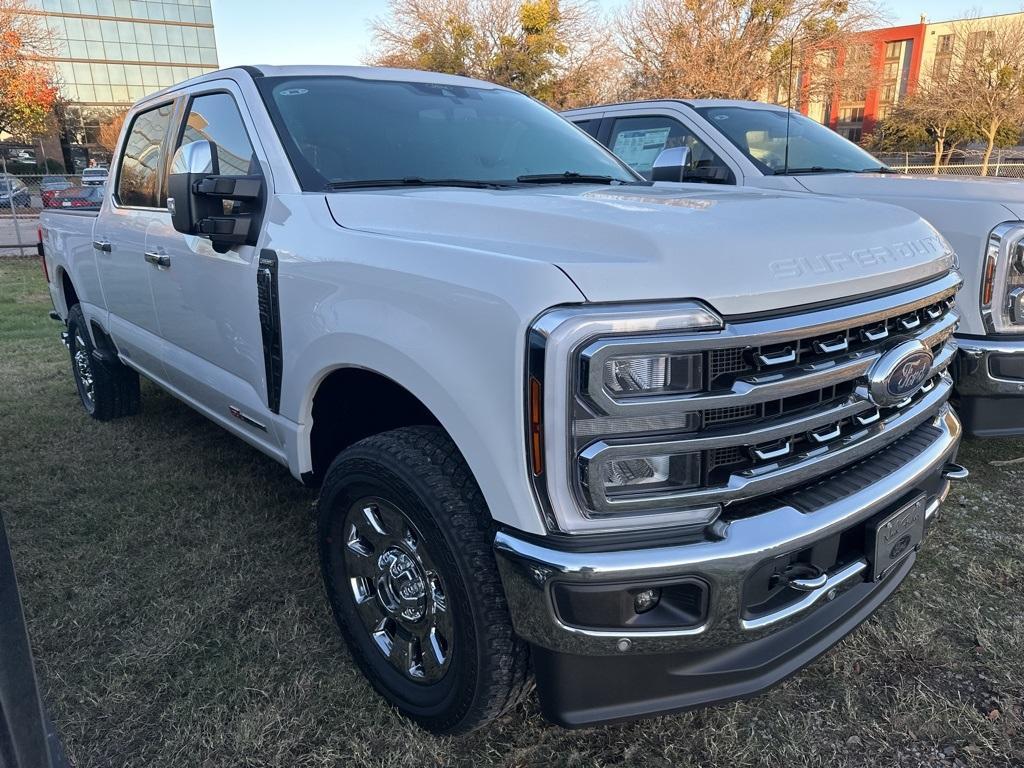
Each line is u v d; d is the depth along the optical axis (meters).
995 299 3.51
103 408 4.84
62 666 2.54
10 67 29.84
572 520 1.66
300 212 2.49
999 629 2.71
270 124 2.78
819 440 1.85
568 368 1.58
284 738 2.23
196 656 2.59
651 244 1.73
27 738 1.27
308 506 3.69
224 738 2.23
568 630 1.70
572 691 1.84
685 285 1.65
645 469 1.69
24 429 4.80
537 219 1.97
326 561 2.46
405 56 29.08
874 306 1.91
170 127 3.49
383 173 2.76
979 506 3.60
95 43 58.28
